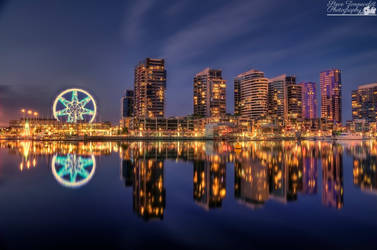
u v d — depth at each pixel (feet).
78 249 37.19
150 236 42.04
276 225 47.03
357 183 88.74
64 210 56.34
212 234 42.86
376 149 288.71
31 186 82.33
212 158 178.60
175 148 298.76
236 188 80.69
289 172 114.83
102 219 50.47
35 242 39.60
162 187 82.07
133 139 602.44
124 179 95.96
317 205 60.39
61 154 205.05
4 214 53.57
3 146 320.09
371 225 46.91
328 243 39.06
